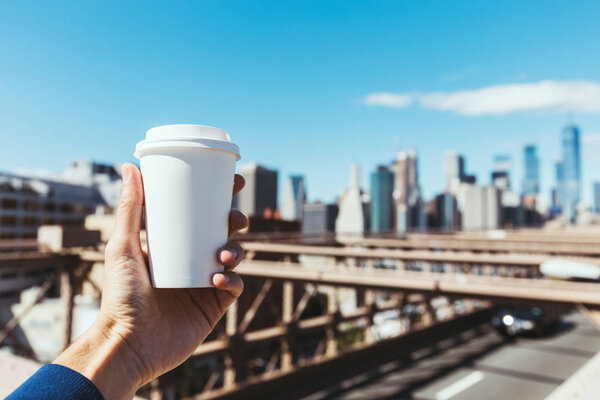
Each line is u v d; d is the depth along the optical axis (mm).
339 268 5621
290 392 8172
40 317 42125
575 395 2381
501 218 161250
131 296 768
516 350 13250
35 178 74188
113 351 701
